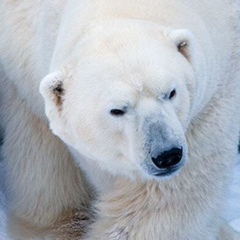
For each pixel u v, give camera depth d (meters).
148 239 10.55
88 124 9.14
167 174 9.02
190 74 9.22
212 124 10.24
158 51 9.02
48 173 11.95
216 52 10.02
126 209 10.59
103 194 11.06
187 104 9.16
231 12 10.56
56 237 11.98
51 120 9.48
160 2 9.70
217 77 10.01
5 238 12.05
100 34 9.23
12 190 12.27
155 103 8.82
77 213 12.14
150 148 8.73
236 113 10.55
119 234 10.67
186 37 9.23
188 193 10.41
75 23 9.60
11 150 12.05
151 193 10.38
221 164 10.52
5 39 11.21
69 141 9.59
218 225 11.16
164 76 8.83
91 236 10.98
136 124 8.83
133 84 8.80
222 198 10.88
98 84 8.97
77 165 11.80
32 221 12.16
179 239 10.62
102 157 9.46
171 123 8.80
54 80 9.23
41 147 11.84
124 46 9.05
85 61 9.12
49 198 12.06
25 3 10.95
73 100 9.21
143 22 9.33
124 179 10.51
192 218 10.55
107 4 9.61
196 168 10.31
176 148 8.72
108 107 8.90
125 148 9.16
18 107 11.76
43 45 10.45
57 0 10.31
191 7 9.95
